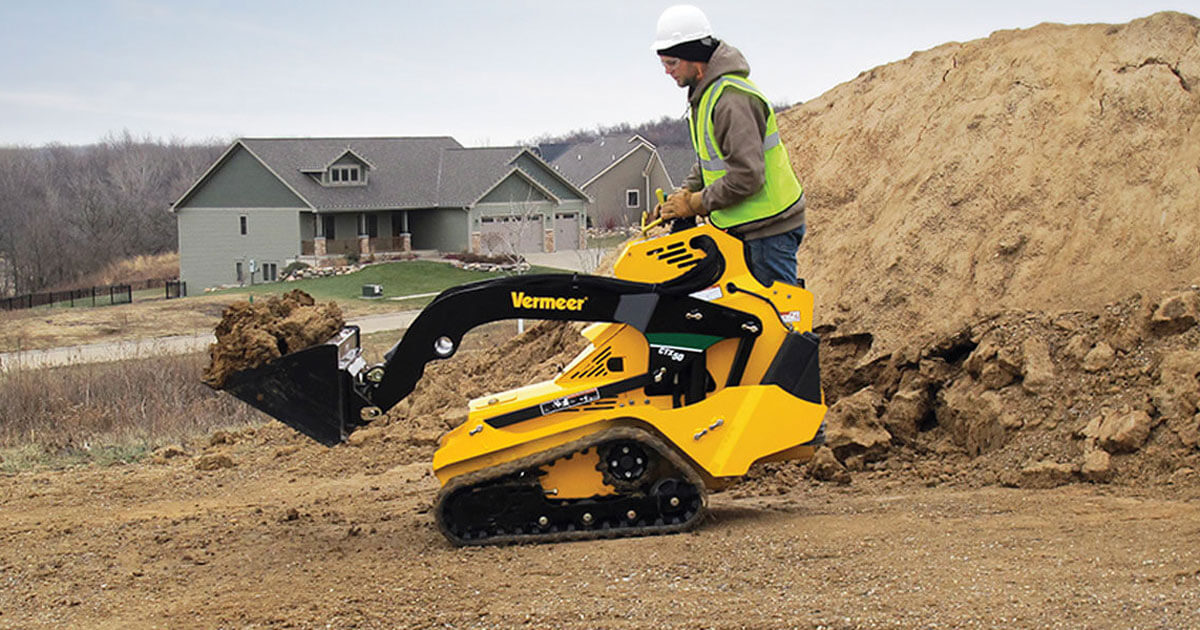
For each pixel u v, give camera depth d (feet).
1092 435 22.45
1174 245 25.35
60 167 382.63
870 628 14.46
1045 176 28.22
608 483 19.61
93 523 23.86
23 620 16.89
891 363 27.35
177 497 27.02
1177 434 21.72
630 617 15.42
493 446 19.67
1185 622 13.89
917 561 17.12
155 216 258.78
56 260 221.05
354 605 16.63
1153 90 28.14
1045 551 17.25
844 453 25.48
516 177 183.42
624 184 224.33
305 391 20.47
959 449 25.14
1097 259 26.25
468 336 76.23
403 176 181.88
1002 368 24.82
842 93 37.47
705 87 19.95
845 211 32.96
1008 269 27.30
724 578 16.87
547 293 19.90
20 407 44.29
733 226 20.17
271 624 16.10
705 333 20.02
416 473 28.55
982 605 14.99
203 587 18.29
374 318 123.24
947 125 31.35
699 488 19.56
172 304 139.64
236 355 20.40
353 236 177.06
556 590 16.79
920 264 28.76
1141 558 16.52
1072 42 30.83
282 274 163.84
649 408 19.90
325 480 28.55
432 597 16.80
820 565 17.25
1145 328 23.75
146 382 48.14
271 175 170.50
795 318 20.38
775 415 20.03
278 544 21.02
